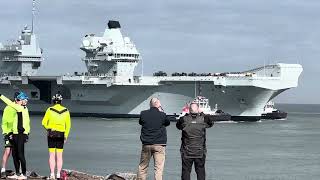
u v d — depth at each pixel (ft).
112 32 371.97
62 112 65.67
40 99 378.32
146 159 61.57
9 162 143.84
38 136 241.96
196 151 59.16
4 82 375.25
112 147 199.82
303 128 356.79
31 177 68.59
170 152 186.91
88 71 378.53
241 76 317.22
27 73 414.62
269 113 458.91
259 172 142.82
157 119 60.64
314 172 144.25
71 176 70.95
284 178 133.18
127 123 322.55
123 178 69.77
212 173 139.33
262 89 321.11
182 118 60.08
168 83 328.08
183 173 59.77
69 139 230.27
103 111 360.69
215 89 322.55
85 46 374.22
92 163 153.28
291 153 192.03
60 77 349.82
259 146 216.33
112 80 334.03
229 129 299.79
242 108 334.65
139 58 373.40
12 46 414.00
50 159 66.33
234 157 176.86
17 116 67.51
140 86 333.42
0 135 237.04
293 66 330.34
